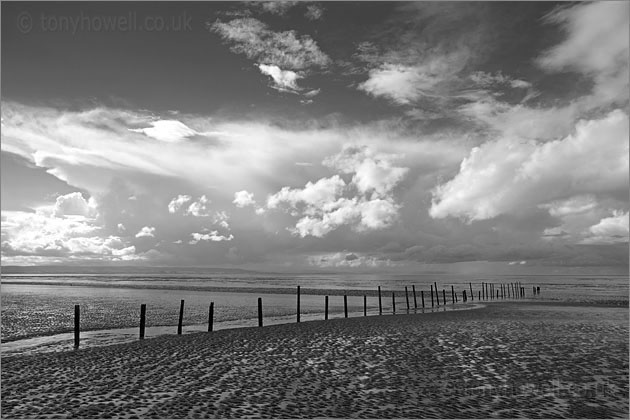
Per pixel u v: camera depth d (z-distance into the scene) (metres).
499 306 46.44
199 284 131.00
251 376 14.12
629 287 111.12
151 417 10.02
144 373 14.62
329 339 22.09
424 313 38.31
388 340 21.55
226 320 36.12
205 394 11.99
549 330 24.94
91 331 29.50
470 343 20.41
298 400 11.45
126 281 157.00
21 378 13.95
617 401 11.48
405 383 13.22
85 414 10.23
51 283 130.00
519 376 14.06
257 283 149.00
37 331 29.33
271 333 24.69
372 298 69.12
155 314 40.31
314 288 109.75
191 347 19.94
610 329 25.33
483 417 10.18
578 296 69.62
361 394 12.02
